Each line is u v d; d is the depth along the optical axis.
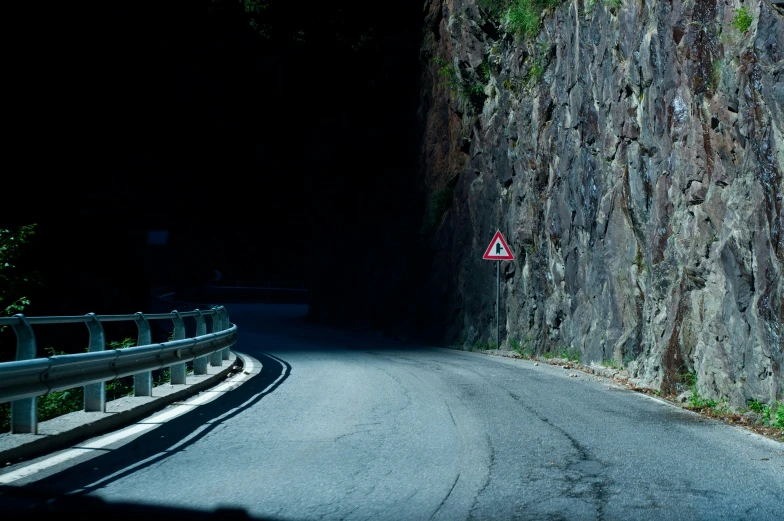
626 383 12.16
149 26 48.53
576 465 6.21
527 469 6.07
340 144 35.06
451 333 22.73
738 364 9.10
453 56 23.98
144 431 7.71
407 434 7.56
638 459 6.45
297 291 58.06
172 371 10.92
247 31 49.22
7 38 35.28
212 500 5.09
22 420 6.64
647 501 5.14
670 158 11.61
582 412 9.01
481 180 22.61
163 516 4.68
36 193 35.66
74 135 41.78
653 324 12.11
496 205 21.25
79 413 7.88
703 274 10.27
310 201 39.03
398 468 6.08
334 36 35.09
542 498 5.21
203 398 10.31
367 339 25.33
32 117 36.81
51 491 5.25
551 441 7.21
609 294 14.32
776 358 8.16
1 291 14.19
